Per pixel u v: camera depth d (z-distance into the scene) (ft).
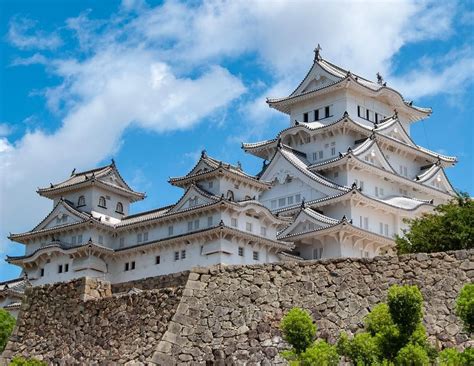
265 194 361.92
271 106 401.70
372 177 360.48
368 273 109.70
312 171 356.79
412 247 175.63
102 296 126.31
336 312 107.96
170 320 112.78
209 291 112.57
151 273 317.63
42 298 127.95
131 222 332.39
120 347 115.03
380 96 391.24
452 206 185.06
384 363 87.92
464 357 88.94
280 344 106.11
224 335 108.88
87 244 321.93
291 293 110.42
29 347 124.67
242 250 305.53
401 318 91.45
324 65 392.88
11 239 354.13
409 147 382.01
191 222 312.71
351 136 371.15
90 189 351.46
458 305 92.43
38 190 361.30
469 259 107.55
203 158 328.90
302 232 323.98
